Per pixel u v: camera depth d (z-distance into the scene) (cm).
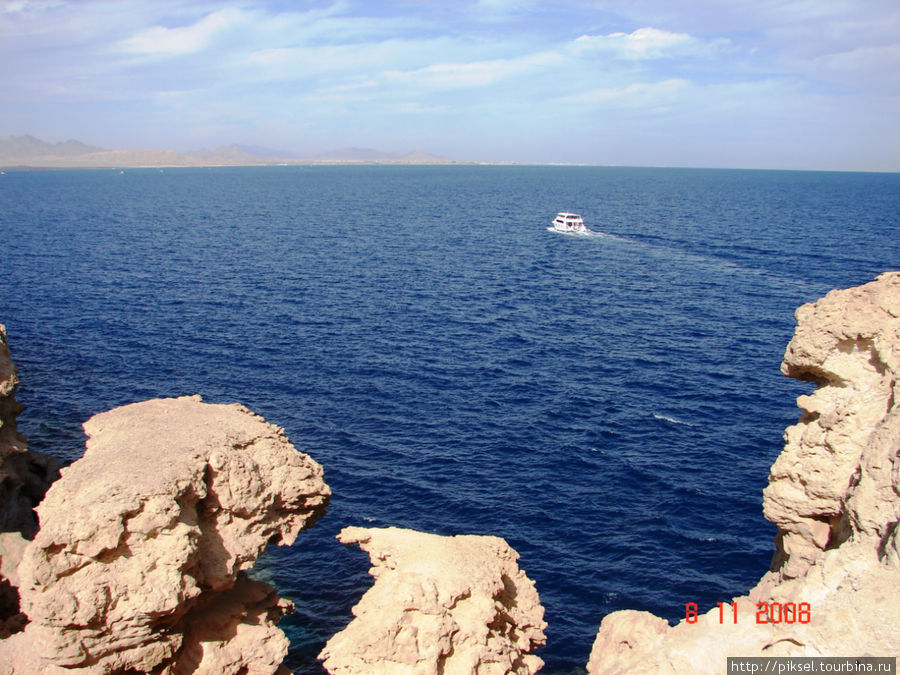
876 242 13200
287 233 14225
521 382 5791
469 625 2209
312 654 2909
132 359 6191
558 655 2923
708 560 3531
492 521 3831
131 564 1978
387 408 5238
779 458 2355
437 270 10338
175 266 10281
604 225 16575
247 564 2367
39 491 3456
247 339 6781
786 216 18762
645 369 6122
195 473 2183
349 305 8106
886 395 2102
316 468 2702
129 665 2016
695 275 10262
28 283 8950
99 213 18150
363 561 3522
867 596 1603
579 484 4216
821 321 2295
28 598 1870
